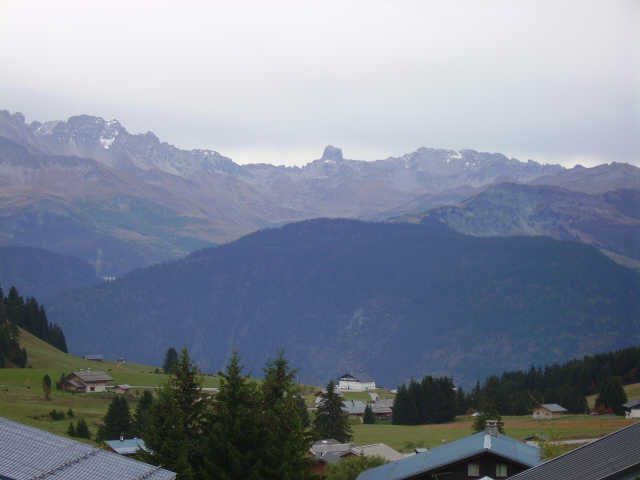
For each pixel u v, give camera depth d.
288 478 49.94
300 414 55.78
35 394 145.88
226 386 54.00
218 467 49.16
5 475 33.91
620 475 35.66
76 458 36.44
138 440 81.12
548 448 52.62
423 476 49.97
